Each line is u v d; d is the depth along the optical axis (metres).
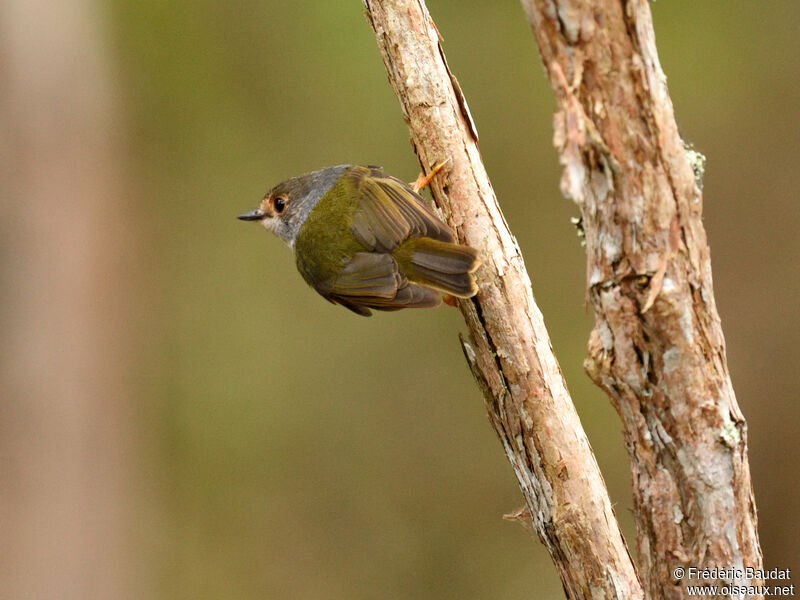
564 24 3.87
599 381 4.47
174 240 14.25
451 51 13.98
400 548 14.02
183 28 14.04
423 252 6.02
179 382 14.27
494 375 5.36
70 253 13.12
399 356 14.37
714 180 14.29
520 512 5.71
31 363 12.74
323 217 6.64
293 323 14.45
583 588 5.28
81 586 12.70
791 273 14.09
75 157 13.20
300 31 13.88
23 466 12.59
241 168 14.22
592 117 4.00
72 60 13.18
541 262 13.99
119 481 13.31
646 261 4.17
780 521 13.71
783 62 13.95
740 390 14.12
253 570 13.84
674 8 13.96
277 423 14.34
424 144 5.52
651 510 4.58
